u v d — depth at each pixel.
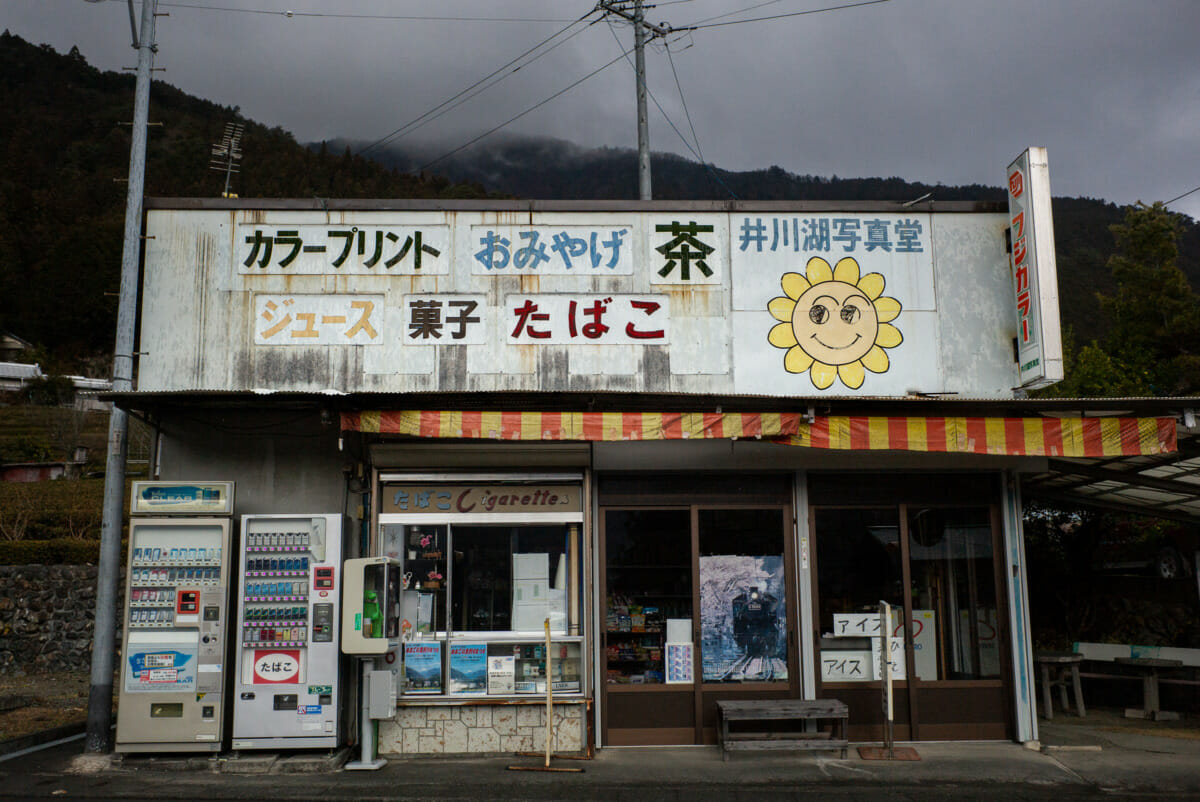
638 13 15.49
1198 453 8.35
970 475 8.98
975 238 9.19
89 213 86.62
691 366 8.89
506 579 8.55
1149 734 8.96
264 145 103.38
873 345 8.98
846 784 7.13
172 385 8.72
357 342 8.84
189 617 7.68
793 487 8.87
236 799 6.62
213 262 8.93
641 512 8.83
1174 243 25.36
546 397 8.01
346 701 8.12
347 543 8.41
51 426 31.45
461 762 7.82
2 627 13.55
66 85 130.12
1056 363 8.05
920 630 8.78
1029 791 6.97
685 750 8.30
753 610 8.73
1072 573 12.44
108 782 7.07
